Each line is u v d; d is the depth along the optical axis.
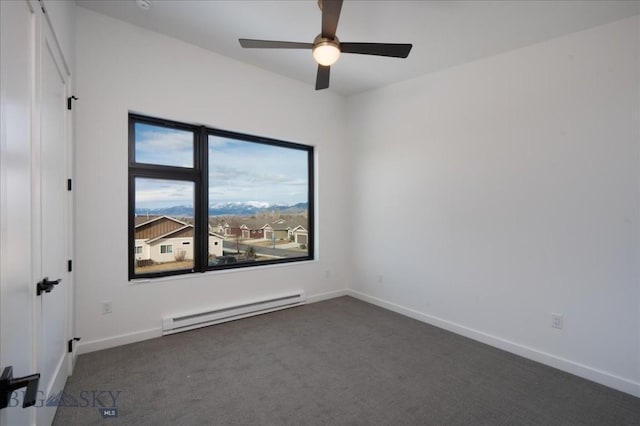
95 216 2.54
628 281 2.18
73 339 2.29
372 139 4.09
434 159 3.38
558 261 2.50
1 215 0.92
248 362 2.45
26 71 1.19
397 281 3.78
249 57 3.30
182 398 1.96
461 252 3.13
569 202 2.44
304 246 4.25
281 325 3.25
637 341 2.14
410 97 3.63
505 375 2.34
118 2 2.42
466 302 3.09
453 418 1.84
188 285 3.07
